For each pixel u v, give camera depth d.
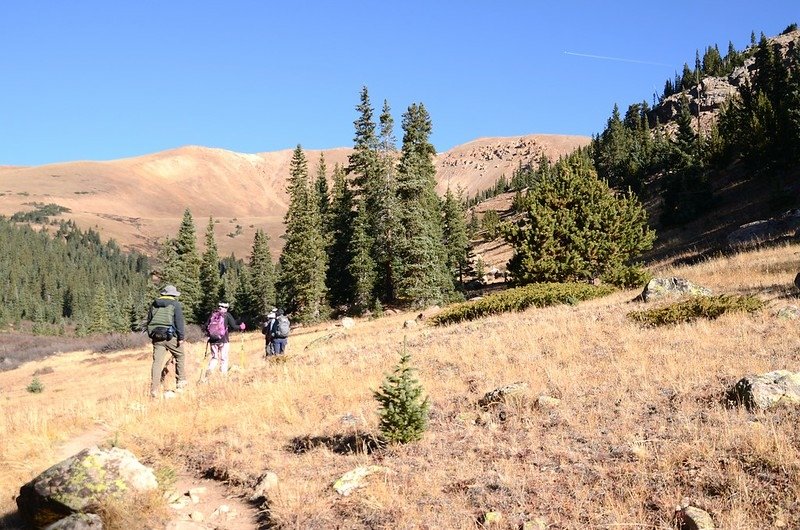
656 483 5.39
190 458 7.99
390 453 7.19
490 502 5.37
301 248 51.28
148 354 44.50
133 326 90.12
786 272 22.52
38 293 159.62
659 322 14.02
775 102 69.38
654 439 6.40
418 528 5.00
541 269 30.23
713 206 59.25
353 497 5.77
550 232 30.48
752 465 5.39
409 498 5.64
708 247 43.22
